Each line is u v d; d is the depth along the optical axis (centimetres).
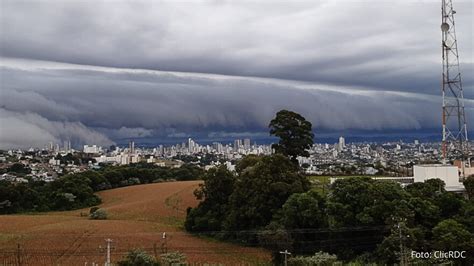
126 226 9094
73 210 12362
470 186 8131
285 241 6906
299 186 7919
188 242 8075
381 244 6544
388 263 6400
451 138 9556
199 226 8644
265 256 7369
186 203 11281
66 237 8088
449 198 7531
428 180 8275
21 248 7481
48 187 13512
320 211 7206
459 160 11025
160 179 16175
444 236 6334
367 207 7075
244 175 8444
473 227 6862
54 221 9806
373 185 7388
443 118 9550
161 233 8619
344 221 7144
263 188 7875
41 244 7694
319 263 6303
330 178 10738
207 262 6981
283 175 8050
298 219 7181
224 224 8238
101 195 13625
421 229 6825
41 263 6819
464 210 7256
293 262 6450
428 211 7169
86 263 6688
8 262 6850
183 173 16800
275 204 7850
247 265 6888
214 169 9062
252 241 7869
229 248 7775
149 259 6456
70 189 12888
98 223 9350
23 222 9644
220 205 8806
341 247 7181
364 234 7169
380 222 7038
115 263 6644
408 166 15800
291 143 10156
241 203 8212
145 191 13312
